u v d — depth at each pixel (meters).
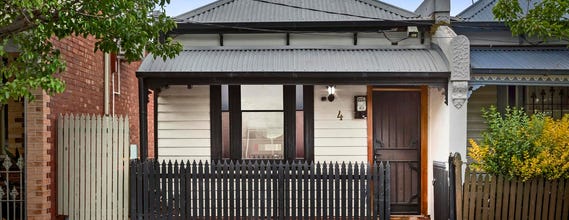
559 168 7.47
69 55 8.23
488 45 9.81
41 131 7.29
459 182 7.71
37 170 7.27
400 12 10.14
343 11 10.20
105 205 7.87
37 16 5.66
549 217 7.56
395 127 9.90
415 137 9.89
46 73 5.66
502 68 8.38
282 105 9.83
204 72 8.57
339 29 9.70
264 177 8.16
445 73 8.41
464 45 8.28
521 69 8.34
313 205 8.09
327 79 8.68
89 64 9.18
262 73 8.55
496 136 7.89
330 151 9.80
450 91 8.42
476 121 9.85
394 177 9.87
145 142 8.74
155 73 8.55
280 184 8.13
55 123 7.77
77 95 8.59
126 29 6.01
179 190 8.19
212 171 8.17
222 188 8.37
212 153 9.76
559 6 8.12
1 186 7.87
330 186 8.09
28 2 4.84
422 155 9.84
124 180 8.02
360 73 8.49
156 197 8.14
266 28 9.61
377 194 8.02
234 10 10.31
